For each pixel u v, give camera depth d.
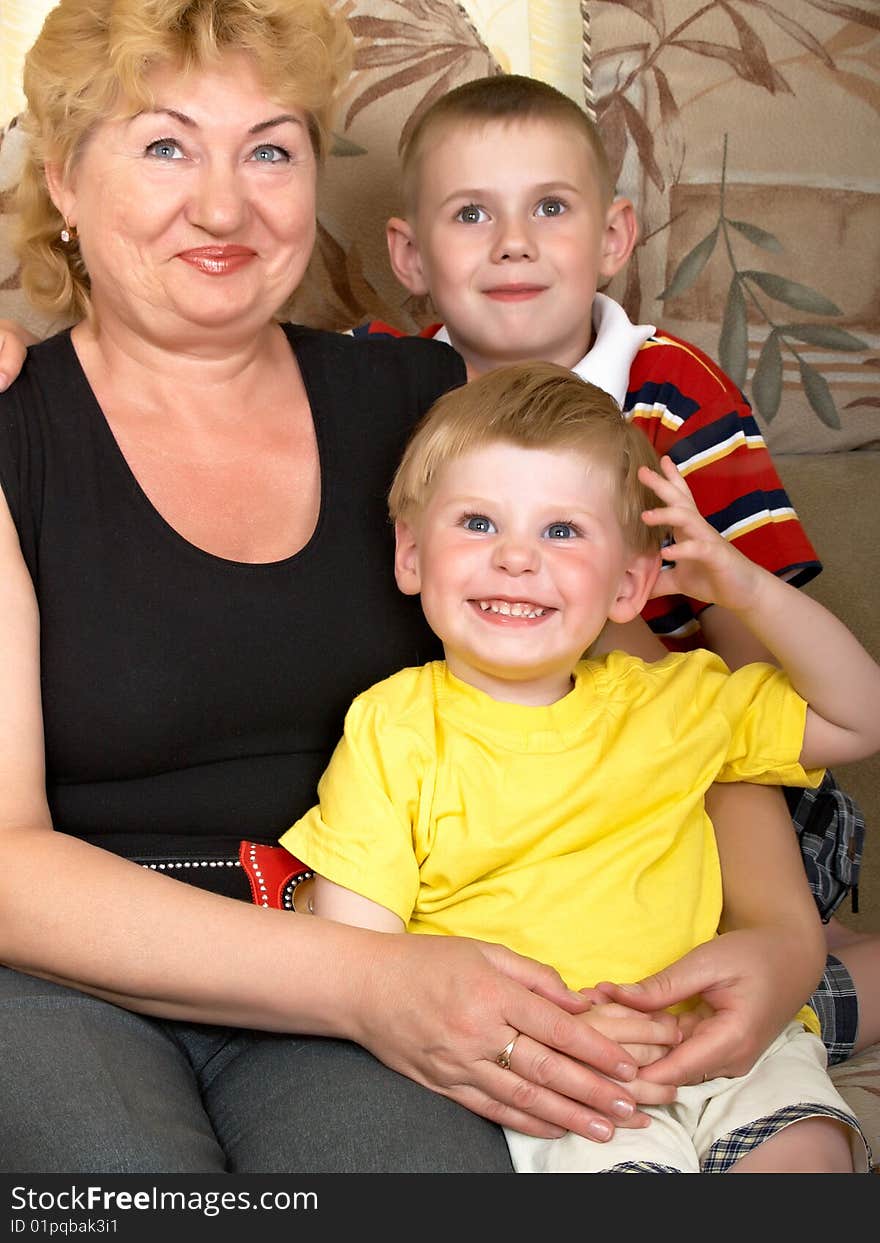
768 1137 1.06
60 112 1.21
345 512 1.31
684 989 1.11
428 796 1.18
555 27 1.89
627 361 1.68
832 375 1.97
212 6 1.17
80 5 1.19
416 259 1.81
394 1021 1.00
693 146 1.89
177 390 1.27
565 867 1.18
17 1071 0.97
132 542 1.21
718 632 1.54
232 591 1.22
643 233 1.90
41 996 1.05
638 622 1.48
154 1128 0.94
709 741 1.27
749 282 1.93
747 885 1.27
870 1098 1.30
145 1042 1.06
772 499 1.63
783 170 1.92
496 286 1.70
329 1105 0.99
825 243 1.94
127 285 1.22
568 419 1.24
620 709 1.26
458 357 1.47
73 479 1.21
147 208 1.19
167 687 1.19
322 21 1.26
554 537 1.22
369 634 1.29
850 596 1.83
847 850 1.40
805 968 1.19
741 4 1.90
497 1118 1.02
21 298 1.70
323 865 1.16
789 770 1.31
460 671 1.26
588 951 1.16
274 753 1.27
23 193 1.33
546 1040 1.00
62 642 1.18
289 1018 1.03
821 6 1.92
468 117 1.70
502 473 1.22
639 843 1.21
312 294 1.85
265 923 1.03
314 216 1.28
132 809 1.22
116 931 1.02
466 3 1.85
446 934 1.17
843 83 1.93
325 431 1.33
